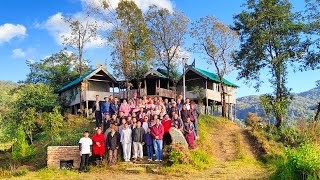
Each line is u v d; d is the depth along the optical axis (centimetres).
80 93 4144
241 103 11000
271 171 1424
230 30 3919
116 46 3684
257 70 3584
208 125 3183
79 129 2703
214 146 2308
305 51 3312
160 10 3988
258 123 2823
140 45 3831
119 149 1852
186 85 4484
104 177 1509
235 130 2891
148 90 4391
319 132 2372
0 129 3344
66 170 1673
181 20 4019
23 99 3619
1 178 1611
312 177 1035
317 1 3241
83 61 4634
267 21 3491
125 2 3712
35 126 3133
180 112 2019
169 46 4097
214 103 4441
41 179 1518
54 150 1831
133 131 1819
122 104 1959
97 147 1764
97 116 2125
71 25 4128
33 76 4978
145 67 4056
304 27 3256
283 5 3431
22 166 1994
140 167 1655
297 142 2358
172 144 1744
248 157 2027
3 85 8306
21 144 2247
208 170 1620
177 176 1492
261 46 3453
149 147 1808
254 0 3525
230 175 1475
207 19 3969
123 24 3722
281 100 2950
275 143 2362
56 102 3841
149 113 1925
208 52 4028
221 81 4138
